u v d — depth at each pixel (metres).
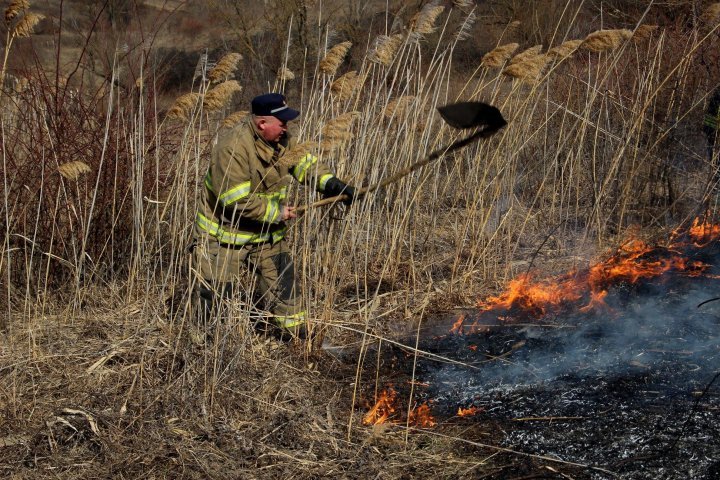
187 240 5.55
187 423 4.09
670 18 8.63
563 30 11.89
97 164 5.61
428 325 5.43
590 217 7.03
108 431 3.96
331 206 5.32
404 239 6.25
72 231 5.27
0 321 5.15
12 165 5.47
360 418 4.26
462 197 7.16
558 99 7.72
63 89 5.70
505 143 6.63
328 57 5.21
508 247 6.22
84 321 5.19
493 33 12.62
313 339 5.01
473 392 4.48
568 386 4.41
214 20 13.84
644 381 4.37
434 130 7.10
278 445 3.98
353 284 6.01
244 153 4.56
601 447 3.86
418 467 3.81
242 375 4.52
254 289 5.04
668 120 6.96
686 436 3.86
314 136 5.37
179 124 6.36
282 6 12.37
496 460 3.84
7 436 3.93
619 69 7.52
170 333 4.80
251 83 12.84
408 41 5.32
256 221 4.82
